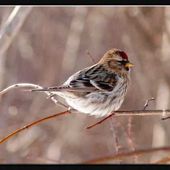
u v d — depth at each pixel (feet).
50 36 53.83
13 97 50.11
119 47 52.75
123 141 39.78
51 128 49.52
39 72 52.80
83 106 27.96
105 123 49.52
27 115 49.62
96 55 53.06
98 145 49.49
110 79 29.45
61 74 52.70
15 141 47.11
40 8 53.98
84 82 28.14
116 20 53.01
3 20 45.39
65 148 49.42
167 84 49.83
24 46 52.90
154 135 47.32
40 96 50.29
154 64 50.96
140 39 51.96
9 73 51.60
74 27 52.70
